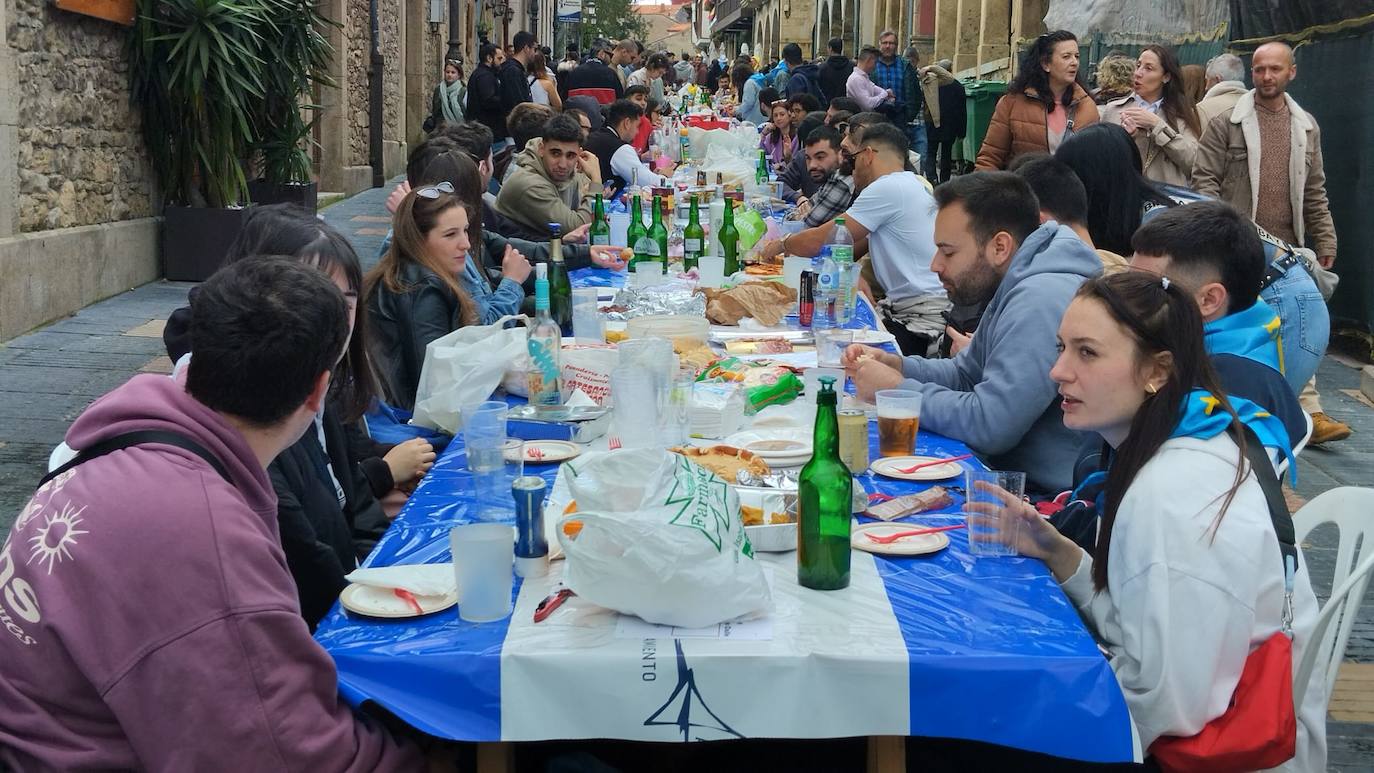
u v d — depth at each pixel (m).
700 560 1.90
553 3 55.00
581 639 1.91
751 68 18.25
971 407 3.05
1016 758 2.26
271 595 1.71
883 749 1.94
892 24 22.78
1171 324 2.14
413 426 3.44
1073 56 7.20
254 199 9.93
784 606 2.04
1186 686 1.97
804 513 2.10
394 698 1.85
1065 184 3.59
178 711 1.64
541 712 1.86
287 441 1.89
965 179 3.49
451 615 2.02
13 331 6.55
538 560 2.16
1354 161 7.18
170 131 8.55
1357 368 7.14
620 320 4.20
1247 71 8.30
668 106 17.84
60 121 7.21
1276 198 6.18
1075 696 1.85
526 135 7.74
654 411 2.70
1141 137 6.29
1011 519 2.27
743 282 4.66
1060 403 3.11
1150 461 2.12
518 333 3.33
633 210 5.74
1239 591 1.99
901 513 2.47
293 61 9.69
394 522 2.44
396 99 18.06
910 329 5.44
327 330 1.84
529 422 2.94
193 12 8.24
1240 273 2.67
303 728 1.70
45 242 6.87
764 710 1.86
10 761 1.69
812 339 4.01
